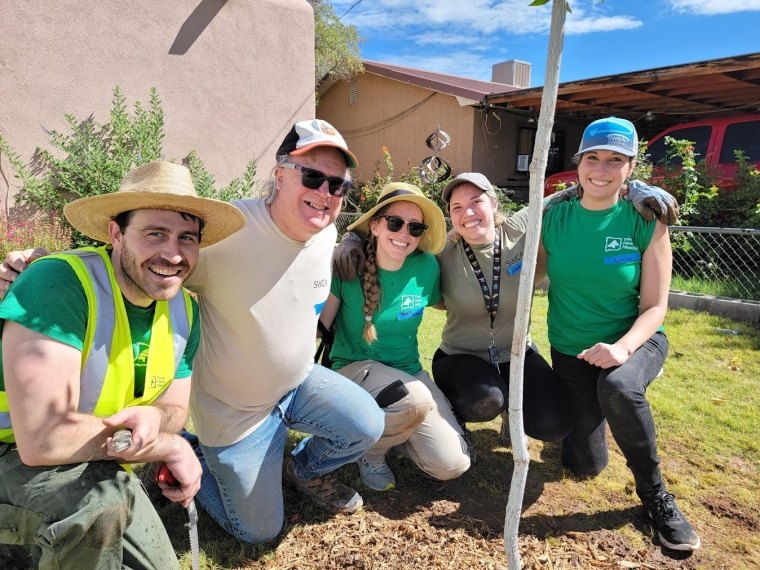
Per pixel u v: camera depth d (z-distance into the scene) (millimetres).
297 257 2094
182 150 6848
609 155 2338
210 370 2119
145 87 6488
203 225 1699
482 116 11555
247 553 2162
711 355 4426
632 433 2229
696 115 11961
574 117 12547
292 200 1965
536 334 5094
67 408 1420
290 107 7652
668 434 3150
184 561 2092
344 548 2191
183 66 6707
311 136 1918
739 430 3180
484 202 2611
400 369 2793
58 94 5941
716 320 5387
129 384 1586
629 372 2264
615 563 2146
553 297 2701
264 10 7227
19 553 1595
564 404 2654
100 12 6078
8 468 1488
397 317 2648
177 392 1770
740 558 2184
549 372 2795
